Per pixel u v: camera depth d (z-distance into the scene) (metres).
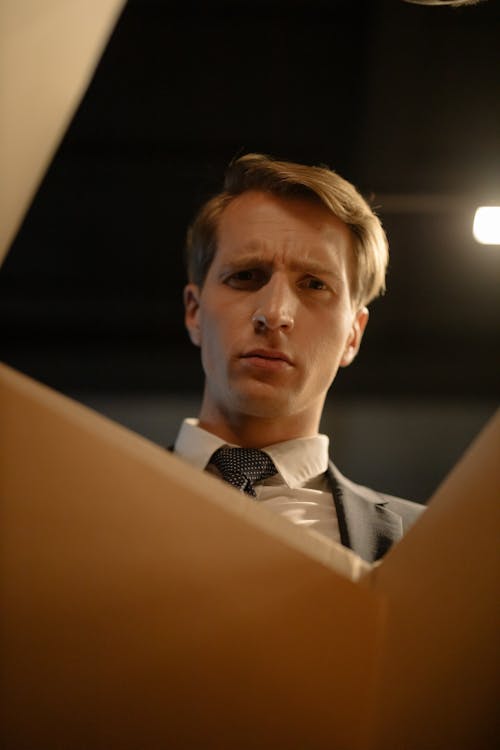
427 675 0.54
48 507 0.52
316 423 1.10
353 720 0.52
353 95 2.48
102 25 0.56
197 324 1.14
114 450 0.52
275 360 0.99
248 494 1.04
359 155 2.55
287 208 1.02
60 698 0.52
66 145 2.69
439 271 3.05
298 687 0.53
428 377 3.42
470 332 3.34
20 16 0.52
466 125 2.40
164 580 0.52
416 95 2.36
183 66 2.46
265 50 2.42
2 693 0.52
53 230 2.99
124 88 2.52
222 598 0.52
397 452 3.34
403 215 2.81
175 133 2.65
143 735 0.53
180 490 0.52
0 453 0.52
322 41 2.38
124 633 0.52
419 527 0.55
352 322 1.09
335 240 1.02
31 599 0.52
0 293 3.23
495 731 0.58
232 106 2.56
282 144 2.63
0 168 0.52
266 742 0.53
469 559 0.54
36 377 3.43
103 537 0.52
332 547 0.56
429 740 0.56
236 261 1.00
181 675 0.52
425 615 0.54
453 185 2.53
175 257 3.13
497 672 0.56
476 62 2.26
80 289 3.25
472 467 0.54
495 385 3.41
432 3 0.96
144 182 2.83
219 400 1.06
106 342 3.45
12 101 0.52
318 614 0.52
